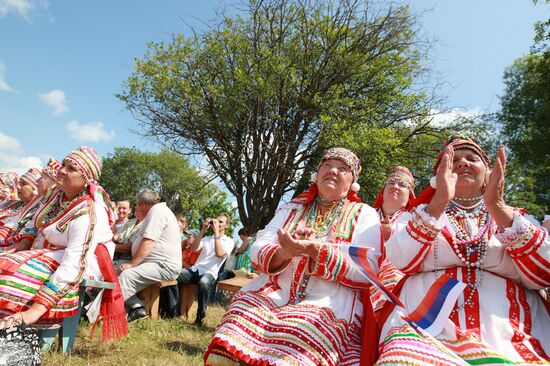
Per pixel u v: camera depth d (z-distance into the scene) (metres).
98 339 4.06
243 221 17.88
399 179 3.76
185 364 3.68
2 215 5.32
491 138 18.50
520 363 1.75
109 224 3.65
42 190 4.13
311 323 2.13
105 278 3.53
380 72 17.03
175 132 16.77
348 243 2.54
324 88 16.17
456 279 2.08
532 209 21.69
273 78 15.78
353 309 2.41
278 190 17.20
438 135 17.23
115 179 46.56
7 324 2.75
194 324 5.75
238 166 17.19
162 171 44.69
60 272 3.10
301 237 2.52
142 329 4.81
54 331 3.43
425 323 1.97
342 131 14.88
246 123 16.34
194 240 7.04
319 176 2.77
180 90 15.92
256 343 2.14
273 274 2.50
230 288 5.67
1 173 6.82
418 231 2.10
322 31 16.66
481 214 2.24
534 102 21.20
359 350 2.23
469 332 1.91
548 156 19.56
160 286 5.66
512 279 2.10
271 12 16.64
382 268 3.03
